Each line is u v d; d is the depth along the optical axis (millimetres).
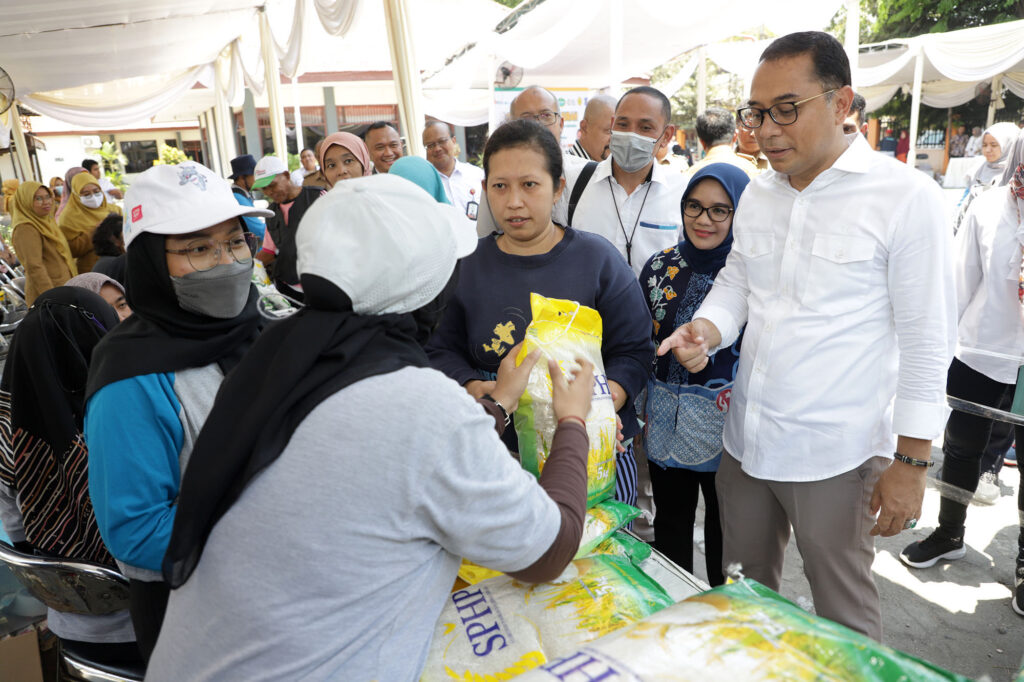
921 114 19219
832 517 1707
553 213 2832
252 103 15922
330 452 863
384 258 939
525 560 980
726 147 3816
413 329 1036
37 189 5648
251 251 1485
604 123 3428
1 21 6242
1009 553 2875
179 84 14883
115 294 2396
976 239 2600
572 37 5914
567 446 1167
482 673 1013
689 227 2055
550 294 1736
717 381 2043
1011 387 2449
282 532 868
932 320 1522
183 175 1313
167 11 7816
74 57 9617
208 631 912
